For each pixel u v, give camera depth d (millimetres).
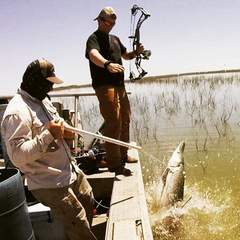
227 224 5734
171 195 5309
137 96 19297
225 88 23109
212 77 26562
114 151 4727
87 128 13992
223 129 12195
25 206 2922
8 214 2674
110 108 4566
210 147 10156
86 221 3223
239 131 11844
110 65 4254
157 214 5277
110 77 4531
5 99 6199
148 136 12148
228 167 8359
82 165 5445
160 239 5203
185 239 5328
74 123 6539
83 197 3490
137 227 3400
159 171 8297
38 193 3090
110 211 3754
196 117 14727
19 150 2770
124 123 5020
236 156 9188
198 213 5988
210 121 13758
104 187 5258
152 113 16938
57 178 3088
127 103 4949
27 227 2906
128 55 5152
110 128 4645
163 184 5383
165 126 13578
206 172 8133
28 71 2971
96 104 16250
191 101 18172
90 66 4586
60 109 6738
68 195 3133
